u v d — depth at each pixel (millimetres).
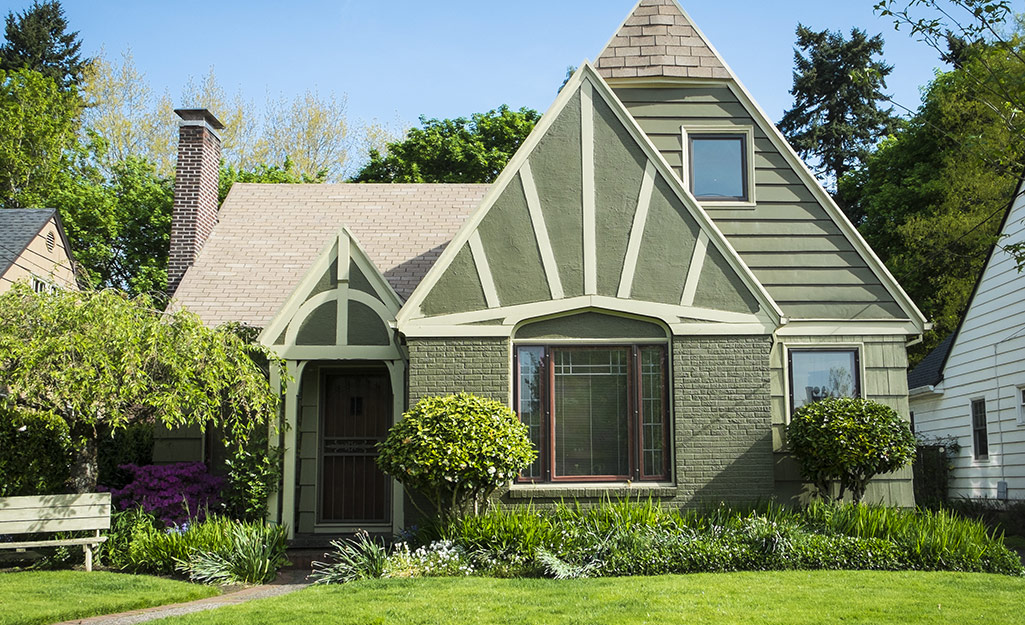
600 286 11711
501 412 10680
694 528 10812
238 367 11312
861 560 9758
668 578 8992
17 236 20500
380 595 8258
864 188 32781
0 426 11812
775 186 13141
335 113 37562
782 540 9844
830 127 38062
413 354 11578
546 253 11781
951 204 26859
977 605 7562
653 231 11852
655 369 11719
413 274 14805
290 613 7539
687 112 13359
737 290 11742
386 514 13508
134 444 14398
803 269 12906
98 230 27891
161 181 29891
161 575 10328
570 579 9125
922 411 22938
